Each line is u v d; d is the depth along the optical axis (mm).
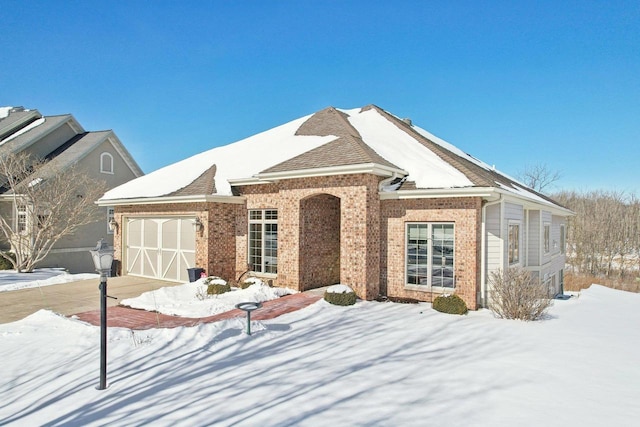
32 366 7465
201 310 11211
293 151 15898
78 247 25234
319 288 14344
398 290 12977
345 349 7996
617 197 50438
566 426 4910
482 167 20703
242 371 6875
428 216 12500
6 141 25594
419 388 6043
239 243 16000
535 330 9492
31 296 13805
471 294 11727
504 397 5723
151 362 7430
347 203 12773
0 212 24156
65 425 5277
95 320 10445
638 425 4945
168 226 16906
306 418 5148
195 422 5145
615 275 41750
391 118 18875
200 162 19609
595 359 7418
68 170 24109
